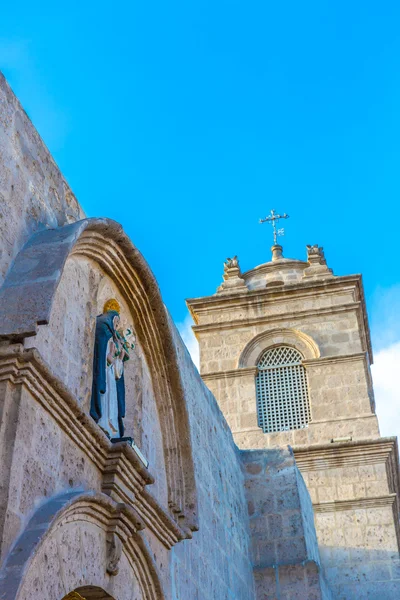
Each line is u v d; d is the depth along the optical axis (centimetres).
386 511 2167
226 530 1427
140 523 852
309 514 1748
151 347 1099
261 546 1583
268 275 2906
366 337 2870
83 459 810
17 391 690
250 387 2572
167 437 1129
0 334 693
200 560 1232
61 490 748
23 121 855
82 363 873
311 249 2927
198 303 2758
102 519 809
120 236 949
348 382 2514
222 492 1458
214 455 1460
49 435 739
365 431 2408
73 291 882
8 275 758
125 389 1026
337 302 2683
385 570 2084
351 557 2114
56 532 704
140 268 1010
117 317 970
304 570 1530
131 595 874
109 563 812
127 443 851
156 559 990
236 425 2503
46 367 709
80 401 851
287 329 2659
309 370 2561
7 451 663
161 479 1093
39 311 710
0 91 807
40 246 793
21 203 815
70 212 945
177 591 1084
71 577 721
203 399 1474
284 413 2534
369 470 2245
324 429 2433
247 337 2681
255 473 1662
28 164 850
